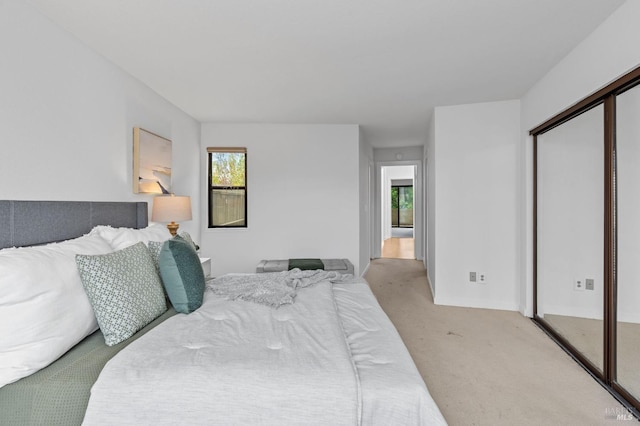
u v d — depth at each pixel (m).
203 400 1.12
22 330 1.22
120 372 1.18
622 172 2.06
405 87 3.21
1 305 1.20
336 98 3.53
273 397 1.11
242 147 4.55
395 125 4.71
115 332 1.48
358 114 4.14
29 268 1.30
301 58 2.57
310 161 4.59
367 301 2.05
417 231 6.95
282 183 4.59
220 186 4.61
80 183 2.25
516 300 3.63
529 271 3.40
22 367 1.20
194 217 4.32
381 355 1.34
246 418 1.11
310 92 3.34
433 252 4.18
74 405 1.16
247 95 3.41
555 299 2.96
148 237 2.34
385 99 3.57
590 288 2.43
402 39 2.29
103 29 2.12
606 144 2.18
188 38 2.25
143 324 1.61
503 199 3.64
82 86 2.27
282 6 1.90
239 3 1.87
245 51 2.45
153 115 3.26
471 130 3.72
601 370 2.27
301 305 1.85
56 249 1.57
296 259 4.45
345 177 4.61
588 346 2.45
